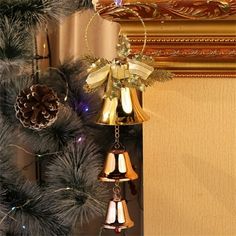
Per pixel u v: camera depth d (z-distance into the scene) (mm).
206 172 1019
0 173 1137
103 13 939
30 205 1134
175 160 1022
